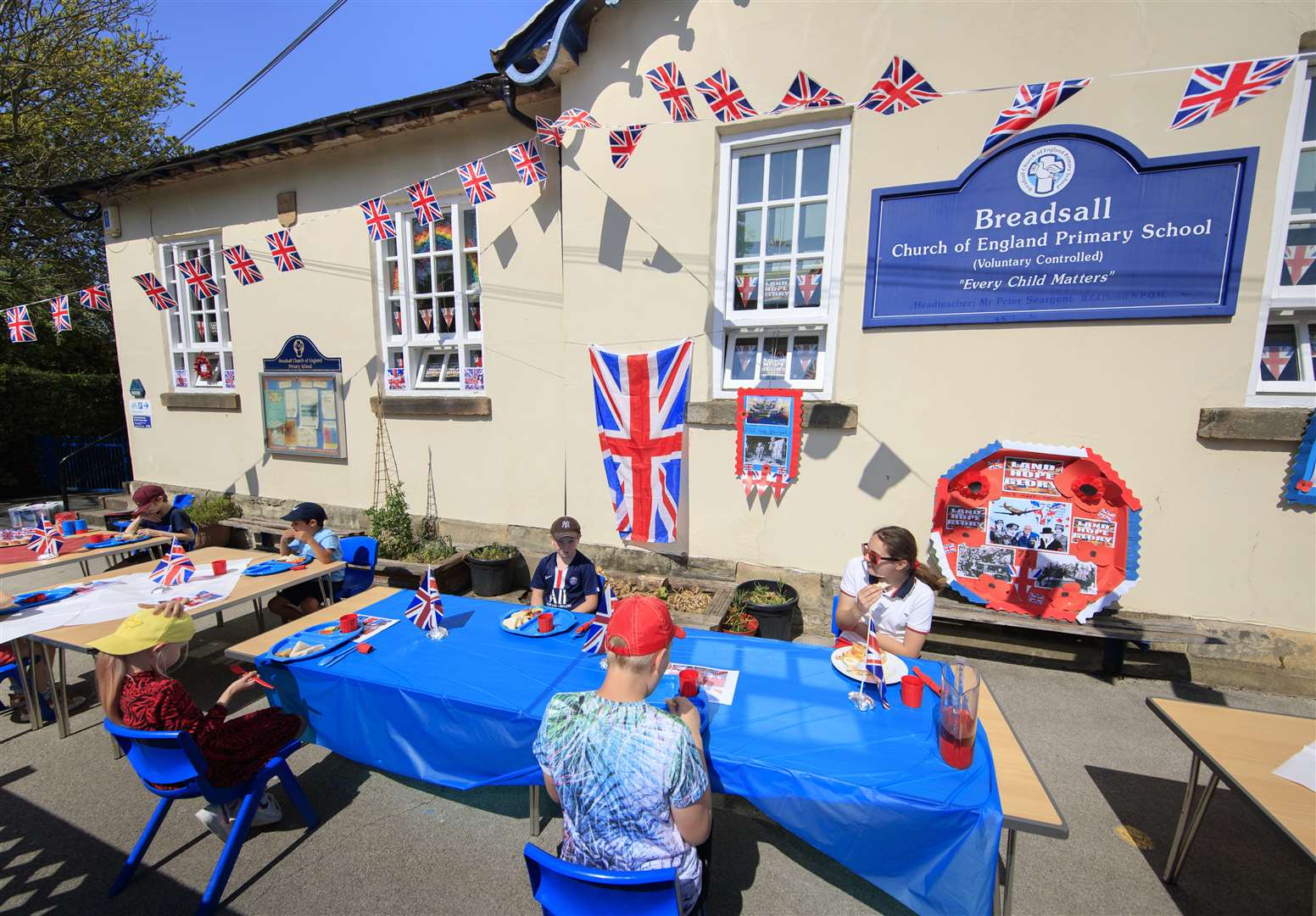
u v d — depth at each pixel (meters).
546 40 4.47
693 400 4.65
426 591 2.95
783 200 4.36
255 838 2.50
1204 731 2.05
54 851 2.45
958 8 3.69
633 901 1.42
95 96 11.24
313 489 6.67
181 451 7.58
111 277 7.67
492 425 5.60
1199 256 3.39
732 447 4.57
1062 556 3.81
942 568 4.06
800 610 4.50
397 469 6.13
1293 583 3.43
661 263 4.62
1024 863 2.36
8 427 10.61
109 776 2.95
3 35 9.77
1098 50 3.46
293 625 3.04
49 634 2.93
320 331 6.33
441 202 5.69
